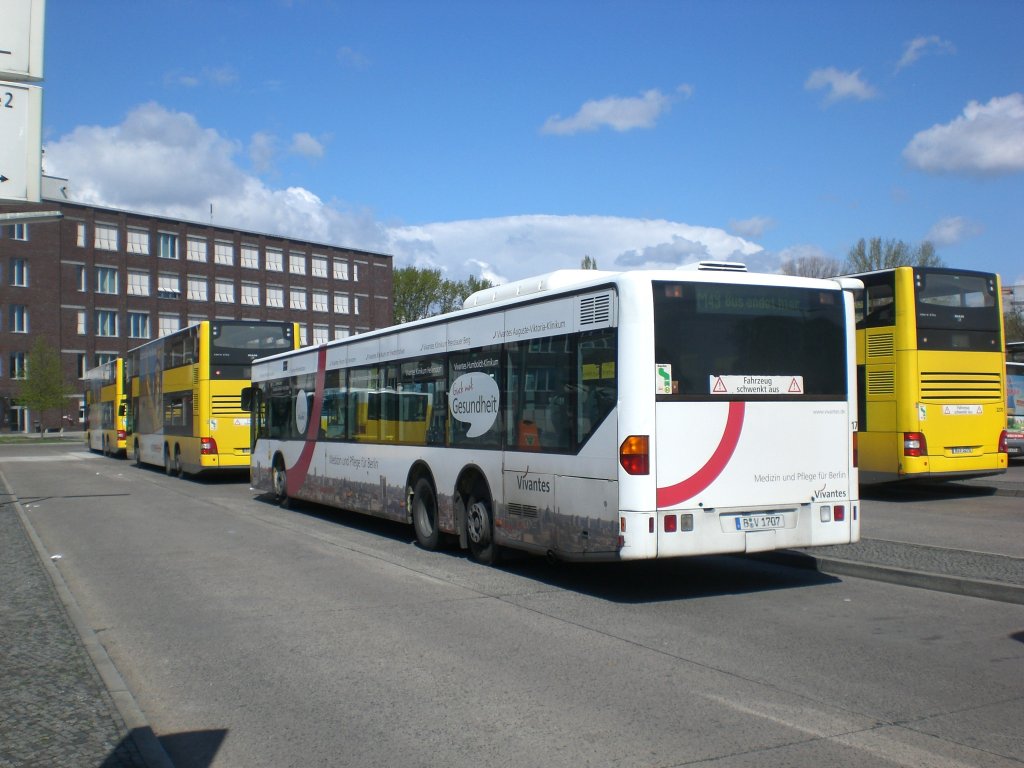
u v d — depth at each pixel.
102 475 30.34
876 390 17.42
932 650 7.02
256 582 10.56
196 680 6.69
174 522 16.72
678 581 10.20
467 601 9.27
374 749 5.20
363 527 15.78
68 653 7.02
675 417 8.62
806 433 9.21
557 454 9.54
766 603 8.91
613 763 4.88
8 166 9.87
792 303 9.24
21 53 9.93
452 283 100.00
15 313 70.94
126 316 74.88
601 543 8.78
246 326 25.28
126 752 4.93
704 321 8.81
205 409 24.75
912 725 5.37
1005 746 5.00
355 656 7.22
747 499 8.88
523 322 10.26
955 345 17.27
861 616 8.23
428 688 6.34
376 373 14.36
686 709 5.75
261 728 5.62
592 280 9.12
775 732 5.29
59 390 67.44
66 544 14.05
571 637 7.70
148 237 76.19
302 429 17.70
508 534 10.53
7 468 34.69
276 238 83.06
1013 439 25.66
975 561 9.98
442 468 12.13
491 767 4.88
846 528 9.38
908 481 17.48
